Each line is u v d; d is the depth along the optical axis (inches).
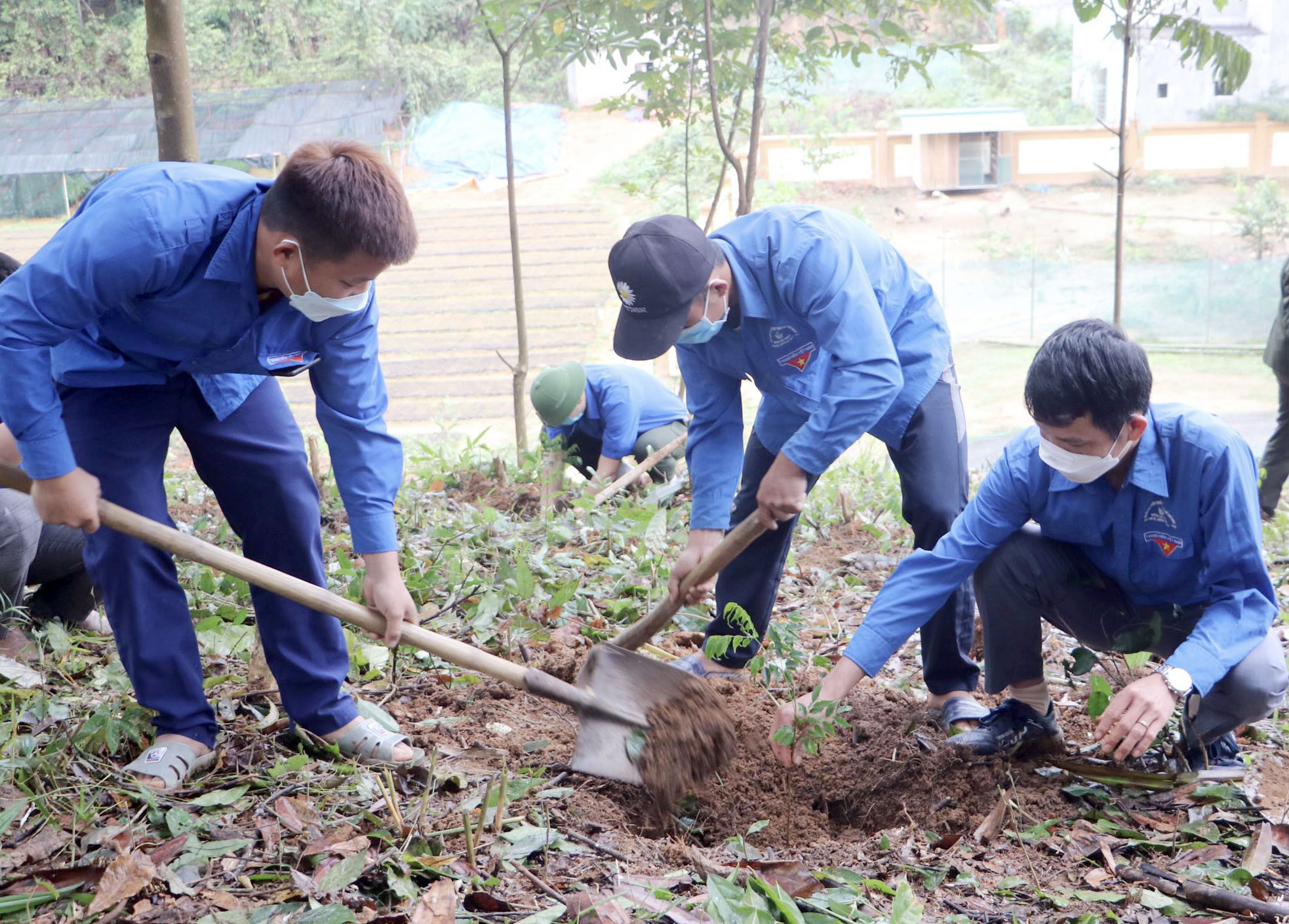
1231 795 113.4
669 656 159.8
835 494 251.3
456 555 181.2
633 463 279.1
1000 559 122.9
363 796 108.1
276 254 93.7
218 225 96.0
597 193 831.1
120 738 116.3
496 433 480.4
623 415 253.1
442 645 113.2
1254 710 113.7
